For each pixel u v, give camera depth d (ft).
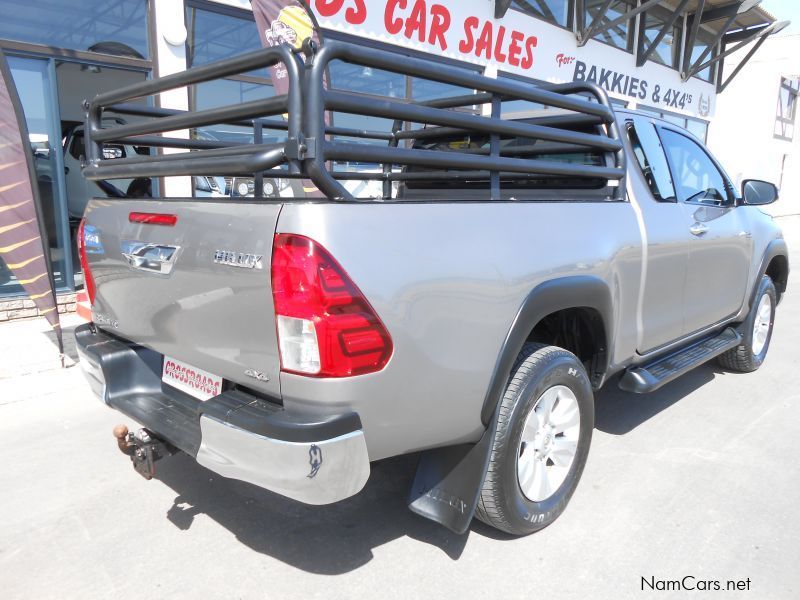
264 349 6.69
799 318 23.35
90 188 25.79
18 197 15.62
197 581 8.02
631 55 45.65
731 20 49.67
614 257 9.82
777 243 16.10
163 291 7.91
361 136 12.96
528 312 8.01
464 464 7.95
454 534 9.04
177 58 22.07
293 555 8.56
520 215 8.34
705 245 12.69
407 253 6.76
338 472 6.36
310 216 6.19
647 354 11.57
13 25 18.90
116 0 20.70
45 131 20.22
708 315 13.52
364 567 8.29
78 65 21.76
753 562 8.41
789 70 73.51
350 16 26.50
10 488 10.28
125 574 8.14
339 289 6.21
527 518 8.60
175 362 8.89
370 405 6.59
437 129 12.78
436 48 30.48
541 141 11.68
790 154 85.20
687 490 10.27
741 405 14.08
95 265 9.35
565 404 9.14
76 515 9.50
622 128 10.93
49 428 12.62
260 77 24.57
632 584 7.97
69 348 17.51
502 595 7.76
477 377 7.53
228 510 9.69
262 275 6.45
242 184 18.44
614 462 11.21
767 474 10.83
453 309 7.16
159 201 7.90
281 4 21.12
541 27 36.37
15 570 8.23
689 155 13.12
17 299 19.80
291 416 6.42
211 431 6.85
